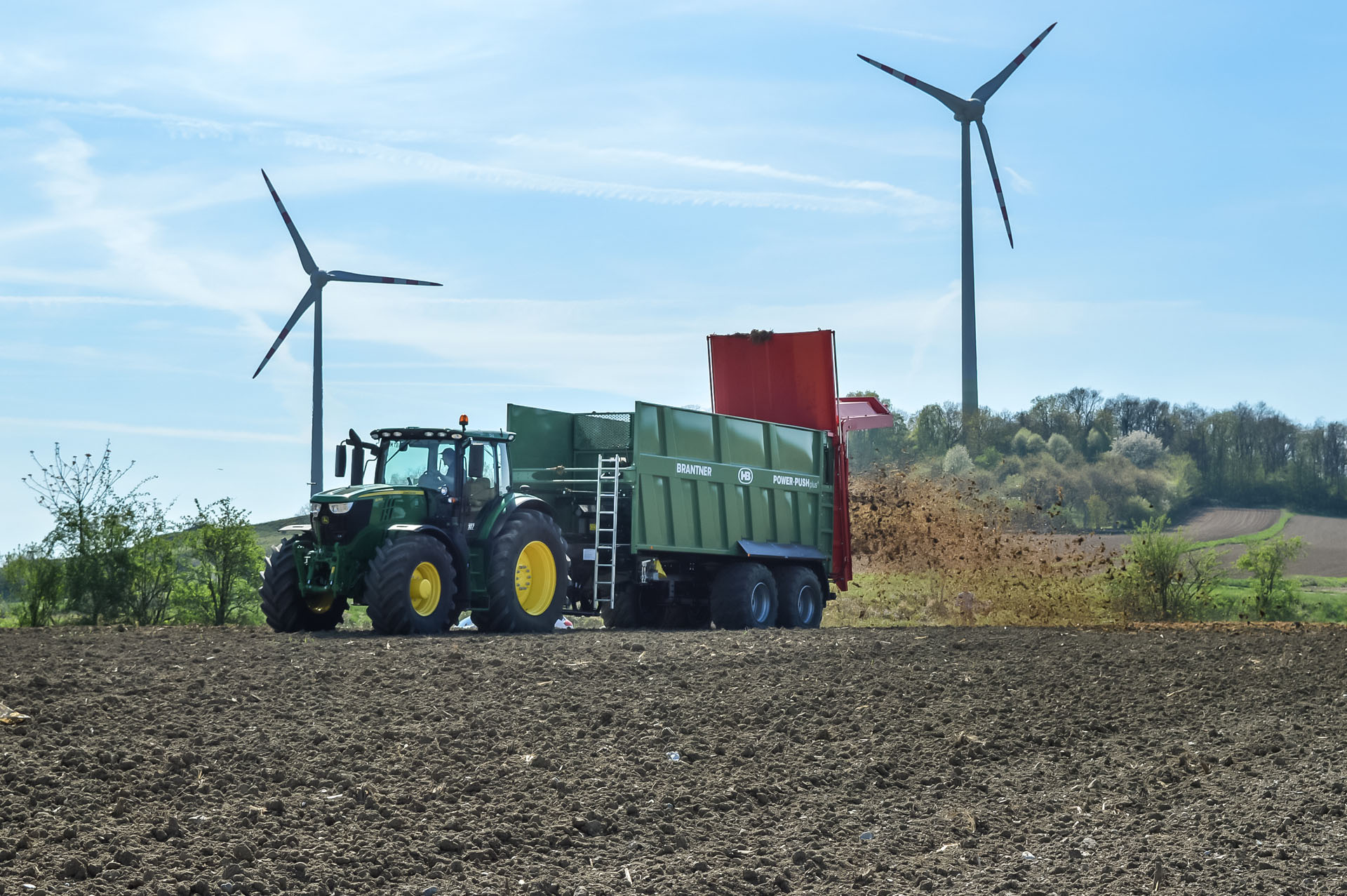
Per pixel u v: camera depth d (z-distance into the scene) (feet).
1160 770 18.71
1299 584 122.93
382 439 40.70
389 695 22.54
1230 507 217.36
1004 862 14.75
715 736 20.29
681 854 14.69
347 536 36.68
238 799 15.71
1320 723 21.66
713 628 45.27
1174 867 14.39
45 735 18.38
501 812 15.81
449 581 37.19
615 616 47.24
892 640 33.17
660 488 43.01
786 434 50.01
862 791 17.72
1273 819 16.06
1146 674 26.94
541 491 45.50
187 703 21.16
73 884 12.47
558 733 19.94
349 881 13.12
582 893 13.20
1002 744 20.33
